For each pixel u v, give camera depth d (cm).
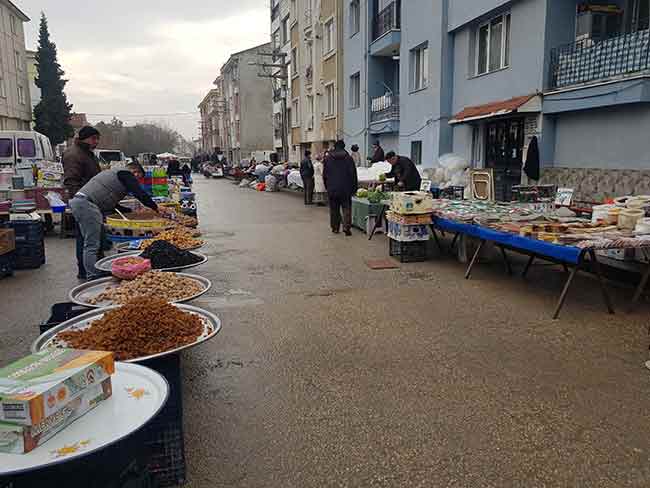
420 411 352
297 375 414
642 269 643
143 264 478
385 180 1402
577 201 1057
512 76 1247
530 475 281
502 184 1335
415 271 777
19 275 790
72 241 1115
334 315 566
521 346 465
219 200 2122
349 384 396
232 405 366
